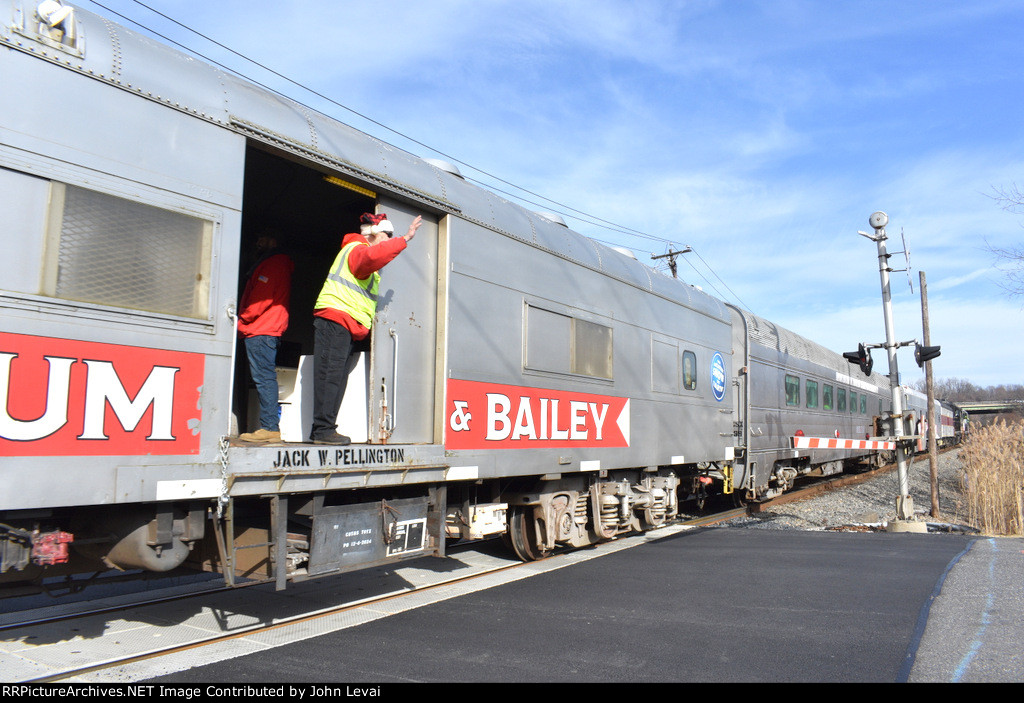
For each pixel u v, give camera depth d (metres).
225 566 3.99
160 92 3.88
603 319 8.06
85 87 3.56
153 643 4.46
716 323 11.38
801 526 11.33
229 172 4.18
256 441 4.63
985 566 6.96
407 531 5.29
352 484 4.74
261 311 4.86
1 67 3.26
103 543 3.93
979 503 12.20
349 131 5.18
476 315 6.08
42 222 3.34
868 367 12.30
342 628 4.82
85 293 3.48
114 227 3.62
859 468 23.42
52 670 3.96
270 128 4.43
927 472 23.25
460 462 5.74
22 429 3.20
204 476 3.85
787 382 14.82
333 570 4.66
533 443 6.70
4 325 3.18
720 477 11.39
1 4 3.29
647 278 9.28
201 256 4.00
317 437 4.81
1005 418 15.82
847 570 6.85
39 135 3.36
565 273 7.42
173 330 3.81
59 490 3.29
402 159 5.59
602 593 5.92
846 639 4.57
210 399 3.95
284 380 5.54
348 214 6.23
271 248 5.05
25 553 3.35
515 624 4.95
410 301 5.54
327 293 4.91
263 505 4.71
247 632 4.72
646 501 9.07
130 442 3.57
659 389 9.27
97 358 3.48
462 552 8.12
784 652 4.31
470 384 5.95
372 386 5.13
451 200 5.93
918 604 5.46
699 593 5.91
